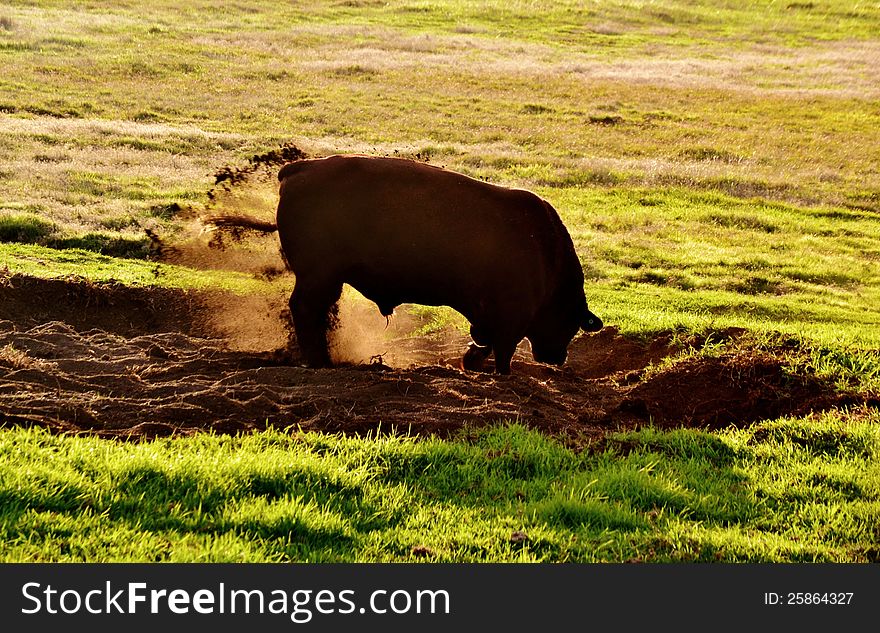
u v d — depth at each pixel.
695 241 70.06
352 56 137.25
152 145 82.50
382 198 27.97
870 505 21.06
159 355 30.03
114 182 66.69
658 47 165.25
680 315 41.81
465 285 28.58
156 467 19.47
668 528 19.52
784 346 33.66
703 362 30.70
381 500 19.78
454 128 102.19
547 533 18.70
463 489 20.91
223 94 111.25
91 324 35.97
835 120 119.25
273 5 175.88
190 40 140.50
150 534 17.19
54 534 16.81
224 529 17.72
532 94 121.69
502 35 165.50
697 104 122.81
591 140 101.19
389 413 24.83
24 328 33.44
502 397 27.34
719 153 99.69
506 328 29.45
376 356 34.06
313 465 20.41
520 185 81.56
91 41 134.00
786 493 21.89
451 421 24.56
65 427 22.16
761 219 77.62
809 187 89.88
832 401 28.86
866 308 57.38
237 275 40.41
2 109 95.81
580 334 38.19
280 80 120.31
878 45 177.25
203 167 75.94
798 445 25.02
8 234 50.34
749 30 185.75
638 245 67.06
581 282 31.69
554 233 30.23
